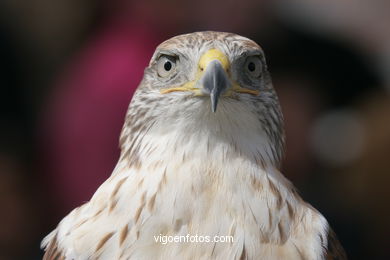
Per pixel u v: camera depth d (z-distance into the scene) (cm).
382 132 1119
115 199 780
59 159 1133
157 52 845
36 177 1153
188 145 805
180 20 1167
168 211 764
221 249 753
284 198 787
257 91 833
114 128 1113
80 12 1234
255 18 1210
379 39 1911
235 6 1189
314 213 798
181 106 813
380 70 1645
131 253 753
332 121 1218
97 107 1117
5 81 1232
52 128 1161
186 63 825
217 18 1181
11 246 1101
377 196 1099
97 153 1113
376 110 1188
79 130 1115
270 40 1220
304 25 1291
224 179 787
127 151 843
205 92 793
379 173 1102
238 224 761
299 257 755
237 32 1196
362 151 1125
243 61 829
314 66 1238
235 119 814
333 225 1097
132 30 1155
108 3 1188
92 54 1162
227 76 806
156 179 784
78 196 1118
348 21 1862
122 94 1116
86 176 1113
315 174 1188
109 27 1178
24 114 1227
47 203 1140
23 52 1250
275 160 847
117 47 1147
